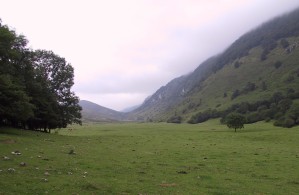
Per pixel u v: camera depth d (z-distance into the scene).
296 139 89.44
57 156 37.38
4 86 63.38
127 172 31.98
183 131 134.00
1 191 19.95
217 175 34.19
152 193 23.77
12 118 73.94
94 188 23.34
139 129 151.88
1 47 65.69
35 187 21.69
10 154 34.12
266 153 57.25
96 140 73.69
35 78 87.69
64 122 96.25
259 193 26.78
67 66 98.31
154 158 45.16
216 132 126.06
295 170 39.53
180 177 31.61
